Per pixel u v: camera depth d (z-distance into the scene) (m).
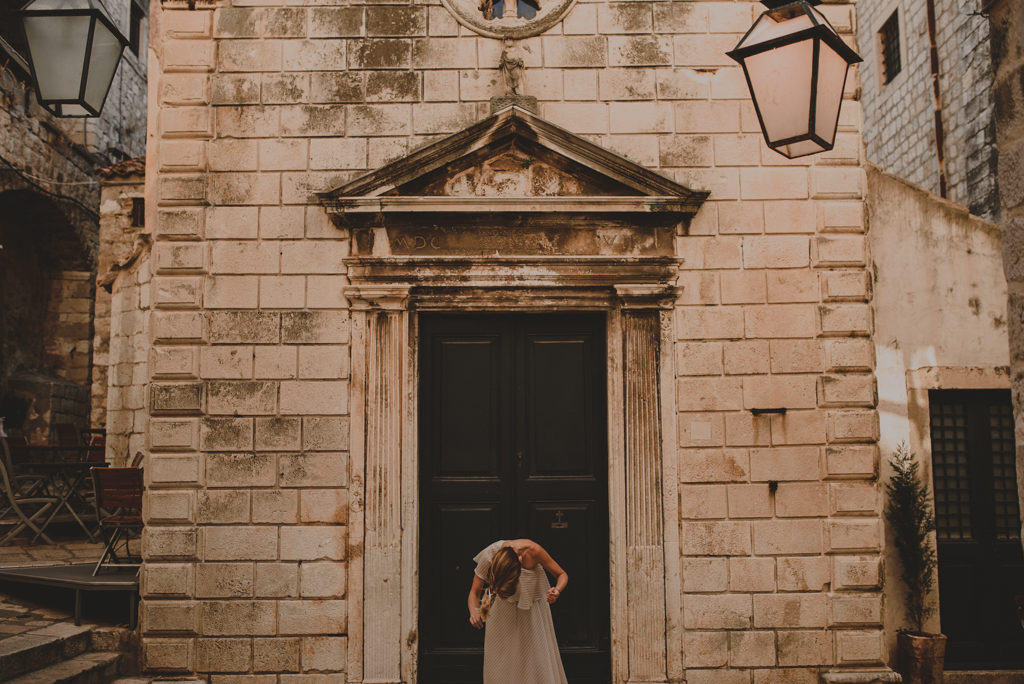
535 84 6.46
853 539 6.12
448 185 6.30
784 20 4.34
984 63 9.73
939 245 6.77
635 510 6.14
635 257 6.26
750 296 6.30
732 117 6.46
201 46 6.45
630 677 6.02
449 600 6.27
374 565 6.07
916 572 6.33
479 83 6.46
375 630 6.02
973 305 6.71
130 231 12.05
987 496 6.74
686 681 6.00
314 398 6.18
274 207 6.33
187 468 6.11
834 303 6.32
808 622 6.05
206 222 6.31
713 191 6.39
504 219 6.30
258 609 6.01
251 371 6.20
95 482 6.78
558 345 6.50
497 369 6.48
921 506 6.41
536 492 6.37
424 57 6.48
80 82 4.70
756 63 4.41
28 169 12.35
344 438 6.16
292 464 6.13
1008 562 6.69
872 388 6.25
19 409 13.15
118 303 9.38
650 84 6.48
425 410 6.43
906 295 6.72
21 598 7.03
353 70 6.46
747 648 6.04
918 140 11.39
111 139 15.37
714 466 6.17
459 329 6.49
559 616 6.25
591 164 6.20
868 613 6.05
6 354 13.30
